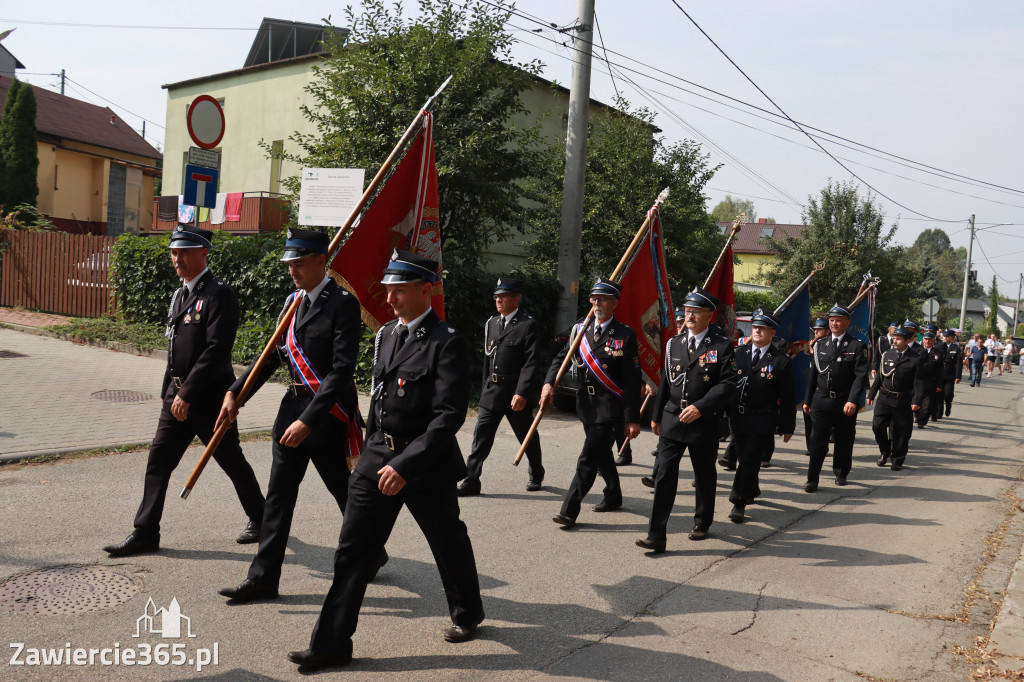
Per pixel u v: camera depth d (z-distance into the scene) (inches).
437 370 139.1
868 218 1032.2
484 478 288.4
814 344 322.0
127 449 273.6
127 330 510.6
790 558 218.2
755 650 155.3
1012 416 645.3
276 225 740.7
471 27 486.3
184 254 183.2
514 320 264.8
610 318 238.7
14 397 335.6
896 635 167.9
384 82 463.8
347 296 162.9
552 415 436.8
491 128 487.5
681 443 219.8
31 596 155.8
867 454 416.2
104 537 190.5
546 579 187.9
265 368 167.0
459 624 150.1
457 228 510.9
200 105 361.4
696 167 670.5
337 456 165.3
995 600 192.4
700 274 729.6
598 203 637.3
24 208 719.7
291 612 156.6
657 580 192.7
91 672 128.6
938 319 1683.1
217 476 254.2
